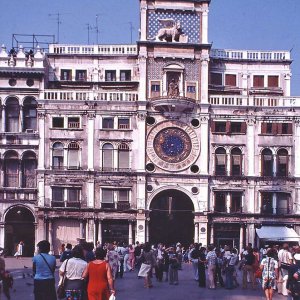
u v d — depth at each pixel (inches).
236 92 2812.5
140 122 2628.0
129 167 2623.0
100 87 2760.8
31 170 2623.0
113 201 2605.8
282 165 2672.2
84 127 2628.0
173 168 2632.9
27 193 2598.4
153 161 2630.4
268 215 2623.0
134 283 1549.0
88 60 2785.4
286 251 1299.2
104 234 2598.4
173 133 2645.2
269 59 2834.6
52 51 2790.4
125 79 2775.6
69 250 1116.5
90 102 2623.0
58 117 2623.0
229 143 2657.5
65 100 2615.7
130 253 2026.3
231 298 1230.9
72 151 2623.0
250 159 2657.5
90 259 914.7
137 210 2591.0
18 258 2459.4
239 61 2827.3
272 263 1115.3
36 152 2613.2
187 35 2704.2
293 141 2667.3
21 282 1481.3
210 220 2623.0
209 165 2650.1
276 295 1290.6
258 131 2669.8
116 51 2785.4
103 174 2605.8
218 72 2815.0
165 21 2694.4
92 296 700.0
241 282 1670.8
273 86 2839.6
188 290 1403.8
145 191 2610.7
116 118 2635.3
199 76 2677.2
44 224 2571.4
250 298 1232.8
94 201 2598.4
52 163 2605.8
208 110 2655.0
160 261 1649.9
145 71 2655.0
